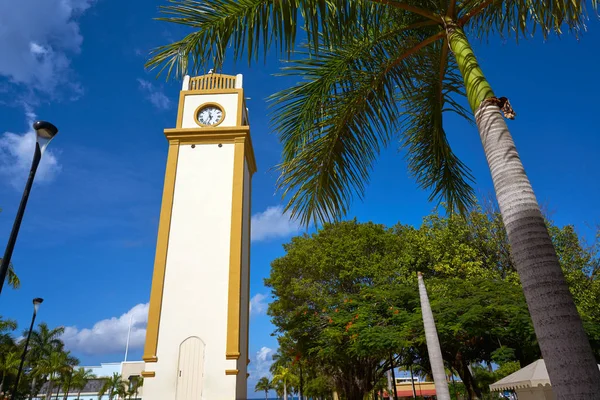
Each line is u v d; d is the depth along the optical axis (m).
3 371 45.53
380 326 19.30
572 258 20.38
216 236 17.91
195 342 16.27
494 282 20.11
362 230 27.19
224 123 20.03
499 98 4.43
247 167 21.14
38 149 8.02
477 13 6.05
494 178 4.09
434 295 20.02
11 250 7.23
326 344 21.70
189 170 19.02
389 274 24.62
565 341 3.22
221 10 5.00
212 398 15.48
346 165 6.75
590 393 3.05
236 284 17.06
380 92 6.59
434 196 7.68
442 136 7.20
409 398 67.19
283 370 72.12
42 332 56.78
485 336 19.98
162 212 18.23
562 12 5.36
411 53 6.26
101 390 72.75
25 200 7.60
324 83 6.40
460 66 4.93
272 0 4.89
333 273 26.67
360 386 25.98
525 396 13.77
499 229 21.66
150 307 16.70
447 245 22.17
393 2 5.57
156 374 15.81
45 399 68.88
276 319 28.88
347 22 5.17
